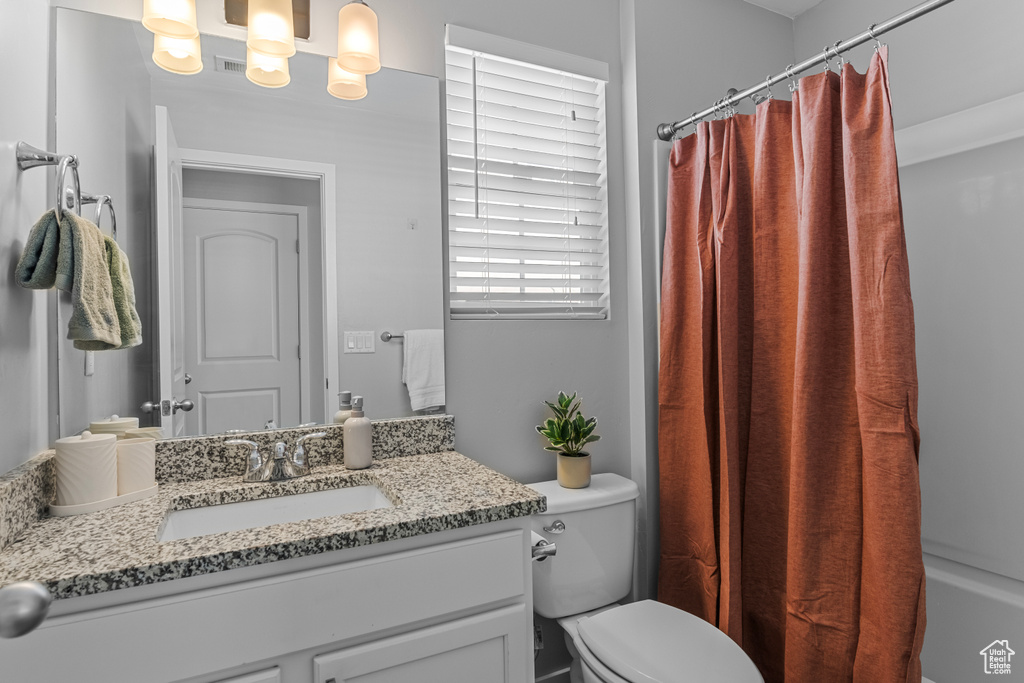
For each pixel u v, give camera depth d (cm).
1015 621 148
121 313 116
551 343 182
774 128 155
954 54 172
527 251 181
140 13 129
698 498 169
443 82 164
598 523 161
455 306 170
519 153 180
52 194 119
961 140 163
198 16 135
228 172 137
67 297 118
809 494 138
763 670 162
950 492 165
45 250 98
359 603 93
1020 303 150
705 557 166
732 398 158
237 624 84
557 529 153
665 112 196
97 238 108
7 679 73
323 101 148
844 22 206
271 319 141
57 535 91
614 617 144
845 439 136
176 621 81
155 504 108
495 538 106
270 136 142
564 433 167
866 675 126
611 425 192
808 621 138
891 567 120
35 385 108
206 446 131
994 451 155
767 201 156
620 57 196
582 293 191
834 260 138
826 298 138
